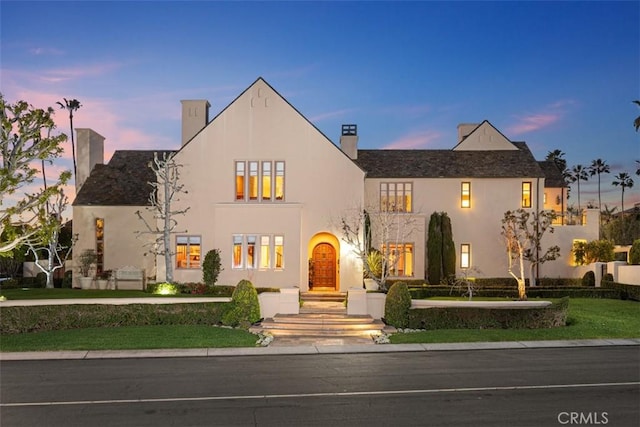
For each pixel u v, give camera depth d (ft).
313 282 103.76
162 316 72.74
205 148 102.27
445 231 109.60
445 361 52.85
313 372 47.88
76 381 44.60
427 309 72.23
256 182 101.40
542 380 44.39
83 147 126.21
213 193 101.76
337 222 100.32
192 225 101.55
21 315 67.36
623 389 41.39
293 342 63.82
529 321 70.69
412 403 37.70
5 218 75.20
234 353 56.95
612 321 74.02
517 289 100.32
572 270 114.93
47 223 78.48
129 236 115.55
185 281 101.09
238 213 98.68
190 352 57.11
